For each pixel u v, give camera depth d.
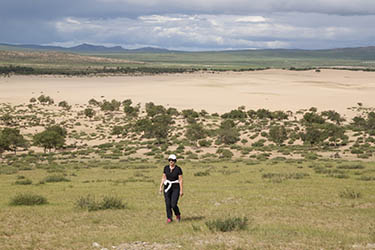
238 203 18.44
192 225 12.38
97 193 23.61
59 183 30.86
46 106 170.38
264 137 98.31
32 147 91.69
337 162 51.81
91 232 12.33
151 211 16.52
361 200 18.73
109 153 80.38
